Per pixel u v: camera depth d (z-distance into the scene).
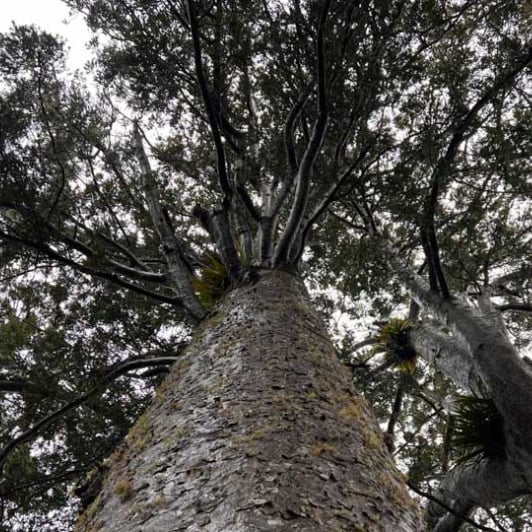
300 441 1.65
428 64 5.26
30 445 5.87
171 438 1.77
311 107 5.87
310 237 8.73
